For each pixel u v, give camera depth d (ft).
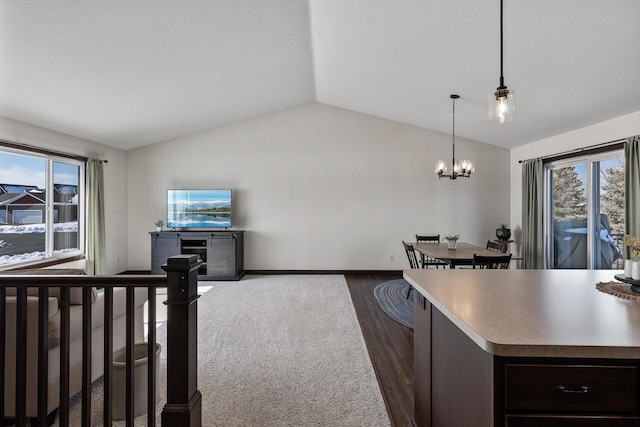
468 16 9.44
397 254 20.48
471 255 12.88
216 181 20.62
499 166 20.48
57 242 15.99
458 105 16.03
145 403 6.70
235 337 10.75
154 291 5.40
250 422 6.46
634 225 11.90
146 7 9.06
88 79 11.89
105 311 5.37
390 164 20.51
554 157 16.40
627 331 3.58
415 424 6.25
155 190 20.59
